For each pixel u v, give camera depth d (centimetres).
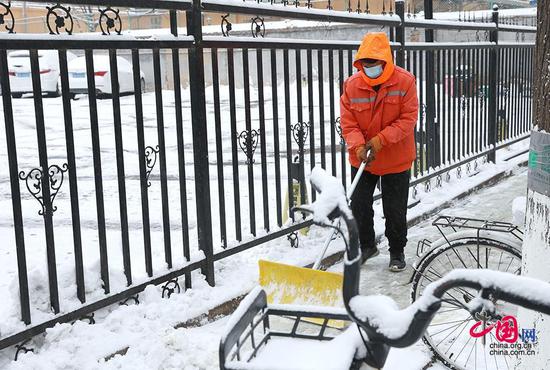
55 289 394
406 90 530
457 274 189
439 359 394
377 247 640
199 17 474
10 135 365
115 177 991
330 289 318
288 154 588
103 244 424
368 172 560
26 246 641
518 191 877
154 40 444
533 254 315
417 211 735
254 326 246
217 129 508
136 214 773
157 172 1024
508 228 396
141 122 442
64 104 394
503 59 1022
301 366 229
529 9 1881
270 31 1964
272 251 578
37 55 373
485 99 966
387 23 704
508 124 1070
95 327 408
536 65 315
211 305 467
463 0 1991
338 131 659
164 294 467
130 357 392
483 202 820
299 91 585
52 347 385
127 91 2112
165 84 2394
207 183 491
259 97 540
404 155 552
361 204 566
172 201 839
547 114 308
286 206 639
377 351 227
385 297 210
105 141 1369
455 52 866
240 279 511
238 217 529
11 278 532
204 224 492
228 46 502
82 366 377
